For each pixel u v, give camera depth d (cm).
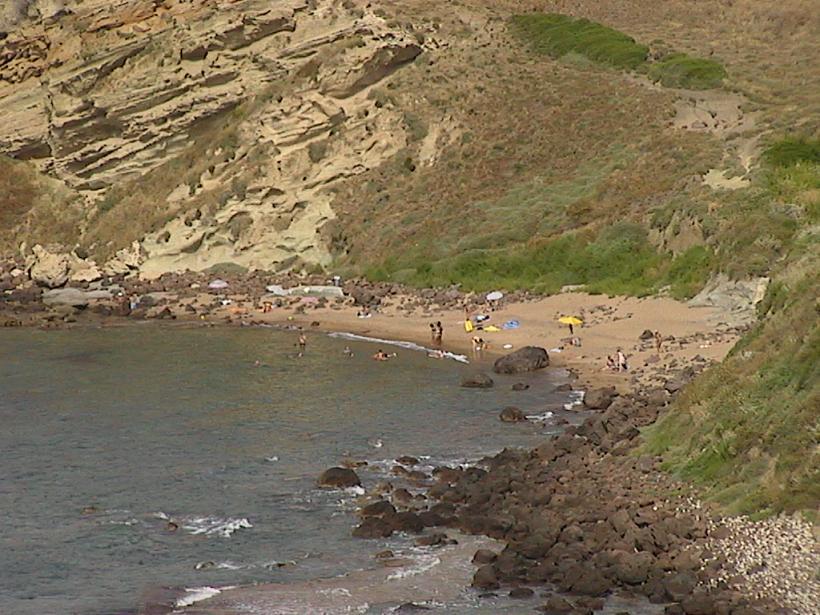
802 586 5231
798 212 12812
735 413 6894
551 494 6819
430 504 7050
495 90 18925
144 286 17025
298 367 11469
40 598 5750
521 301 14112
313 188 18112
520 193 16850
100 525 6825
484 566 5881
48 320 14738
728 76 18275
